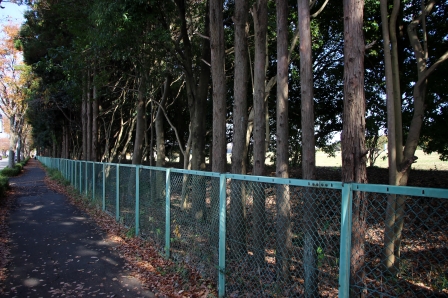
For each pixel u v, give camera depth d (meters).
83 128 20.86
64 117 27.44
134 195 7.86
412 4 10.35
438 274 3.21
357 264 2.93
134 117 21.59
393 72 5.64
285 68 4.97
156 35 8.56
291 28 10.98
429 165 20.91
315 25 10.66
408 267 3.50
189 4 11.68
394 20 5.60
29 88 28.45
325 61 14.54
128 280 5.11
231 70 14.44
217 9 6.51
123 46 8.91
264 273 3.91
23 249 6.79
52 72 18.30
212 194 4.68
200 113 10.00
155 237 6.57
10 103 32.41
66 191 17.36
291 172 16.75
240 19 6.12
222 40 6.59
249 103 14.68
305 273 3.49
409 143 5.75
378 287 3.09
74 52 11.26
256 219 4.04
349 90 3.72
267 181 3.60
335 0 11.16
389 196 3.39
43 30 15.50
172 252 5.81
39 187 20.12
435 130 10.71
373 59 12.27
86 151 20.77
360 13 3.76
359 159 3.64
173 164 31.33
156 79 12.02
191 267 5.21
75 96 13.70
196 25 12.00
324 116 16.62
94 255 6.36
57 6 10.58
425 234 3.40
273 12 10.43
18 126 34.34
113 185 9.74
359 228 2.94
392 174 5.32
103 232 8.24
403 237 3.64
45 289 4.77
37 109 24.80
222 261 4.30
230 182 4.38
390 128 5.33
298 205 3.72
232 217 4.31
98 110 18.36
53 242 7.32
